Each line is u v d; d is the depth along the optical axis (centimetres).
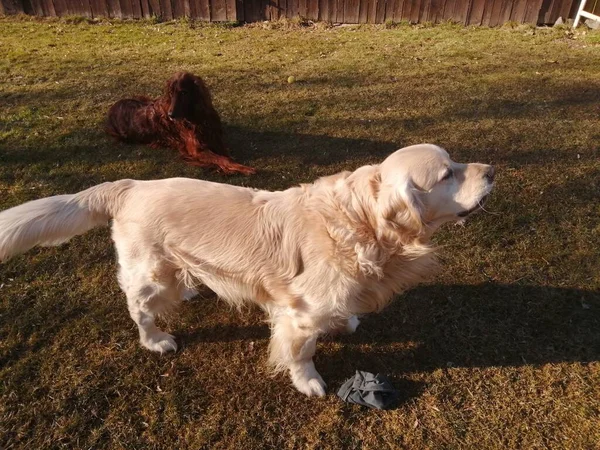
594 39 377
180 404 114
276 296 108
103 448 105
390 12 460
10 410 112
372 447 106
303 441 107
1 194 188
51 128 240
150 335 125
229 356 127
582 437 105
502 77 298
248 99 276
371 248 99
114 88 295
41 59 353
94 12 489
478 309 137
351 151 219
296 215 103
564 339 127
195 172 206
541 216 168
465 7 447
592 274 145
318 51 371
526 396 114
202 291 148
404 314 137
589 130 226
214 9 474
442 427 109
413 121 244
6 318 134
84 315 136
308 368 118
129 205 108
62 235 106
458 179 99
